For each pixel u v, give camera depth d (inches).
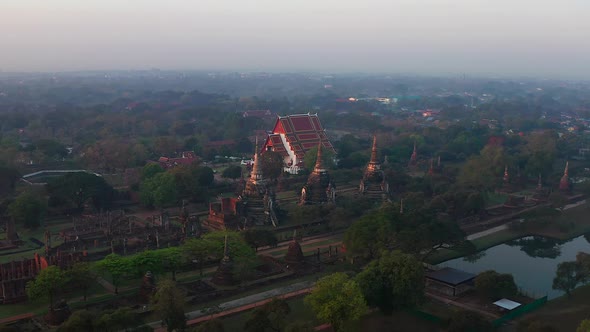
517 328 3929.6
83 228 6717.5
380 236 5270.7
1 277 4744.1
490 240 6712.6
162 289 3865.7
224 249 5113.2
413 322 4252.0
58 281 4183.1
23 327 4082.2
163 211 7603.4
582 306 4564.5
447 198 7573.8
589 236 7121.1
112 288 4884.4
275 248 6161.4
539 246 6811.0
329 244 6343.5
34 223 6692.9
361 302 3828.7
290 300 4640.8
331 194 7677.2
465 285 4968.0
